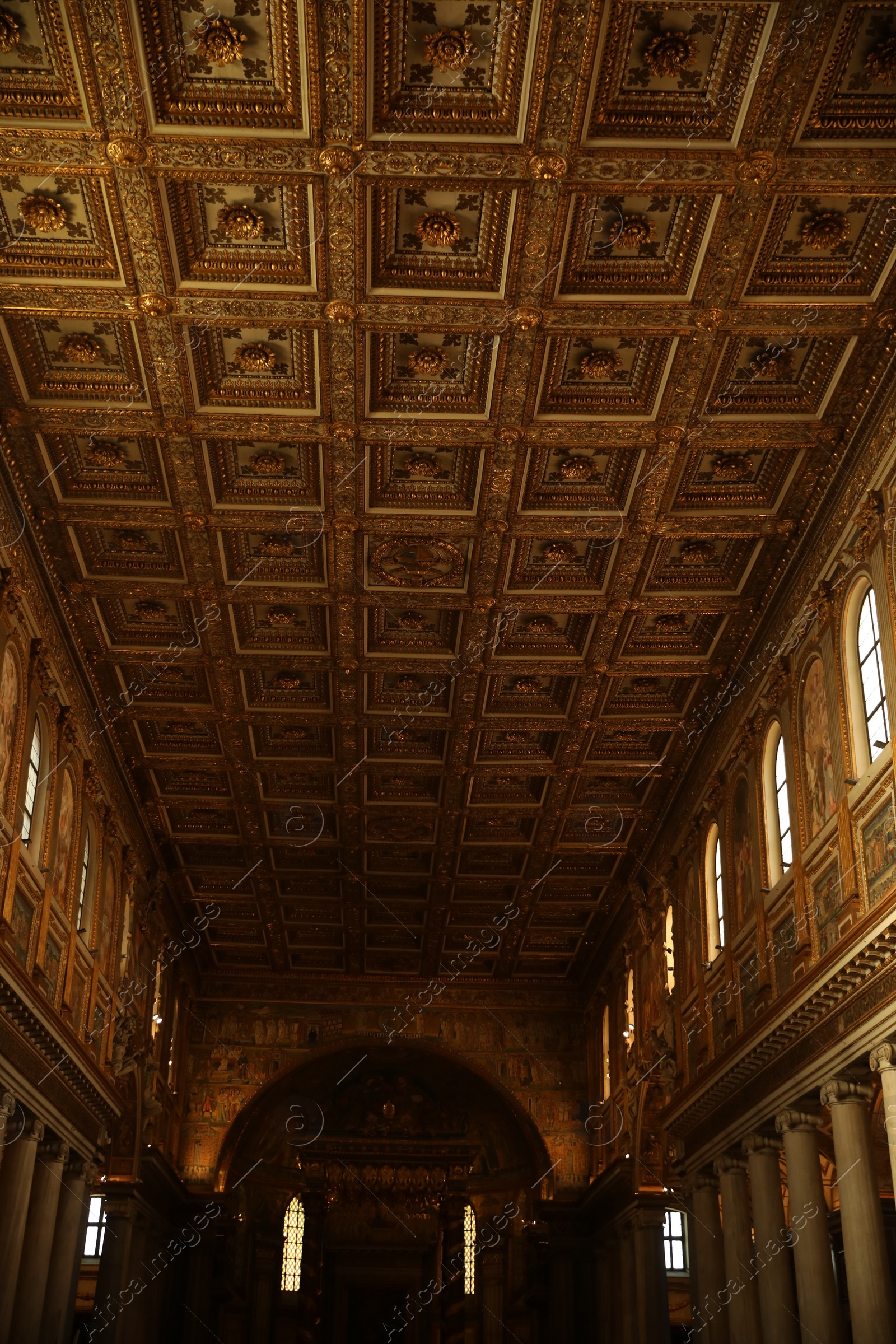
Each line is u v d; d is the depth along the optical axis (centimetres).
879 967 1869
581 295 1803
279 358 1969
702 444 2083
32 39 1483
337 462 2130
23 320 1875
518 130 1569
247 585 2455
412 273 1789
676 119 1557
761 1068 2411
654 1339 3341
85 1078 2542
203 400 2017
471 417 2044
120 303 1822
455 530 2297
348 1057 4612
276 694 2850
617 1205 3753
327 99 1523
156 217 1684
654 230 1731
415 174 1625
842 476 2077
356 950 4222
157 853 3472
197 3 1450
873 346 1867
